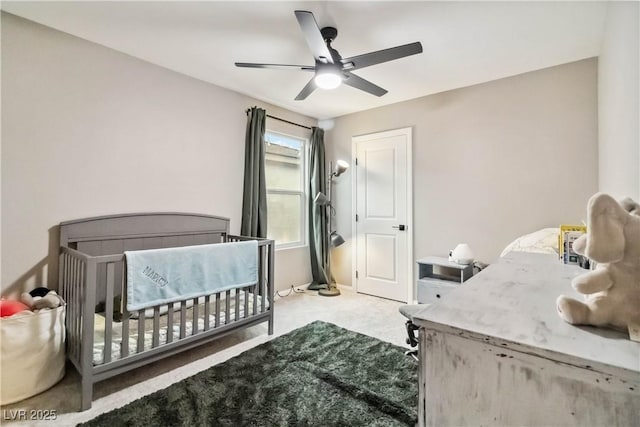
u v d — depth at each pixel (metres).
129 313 1.77
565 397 0.59
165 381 1.85
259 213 3.35
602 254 0.65
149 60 2.52
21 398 1.63
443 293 2.87
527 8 1.82
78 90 2.18
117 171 2.38
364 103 3.59
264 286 2.57
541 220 2.68
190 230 2.79
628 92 1.30
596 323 0.68
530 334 0.66
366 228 3.86
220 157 3.08
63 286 2.02
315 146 4.05
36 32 2.00
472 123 3.04
